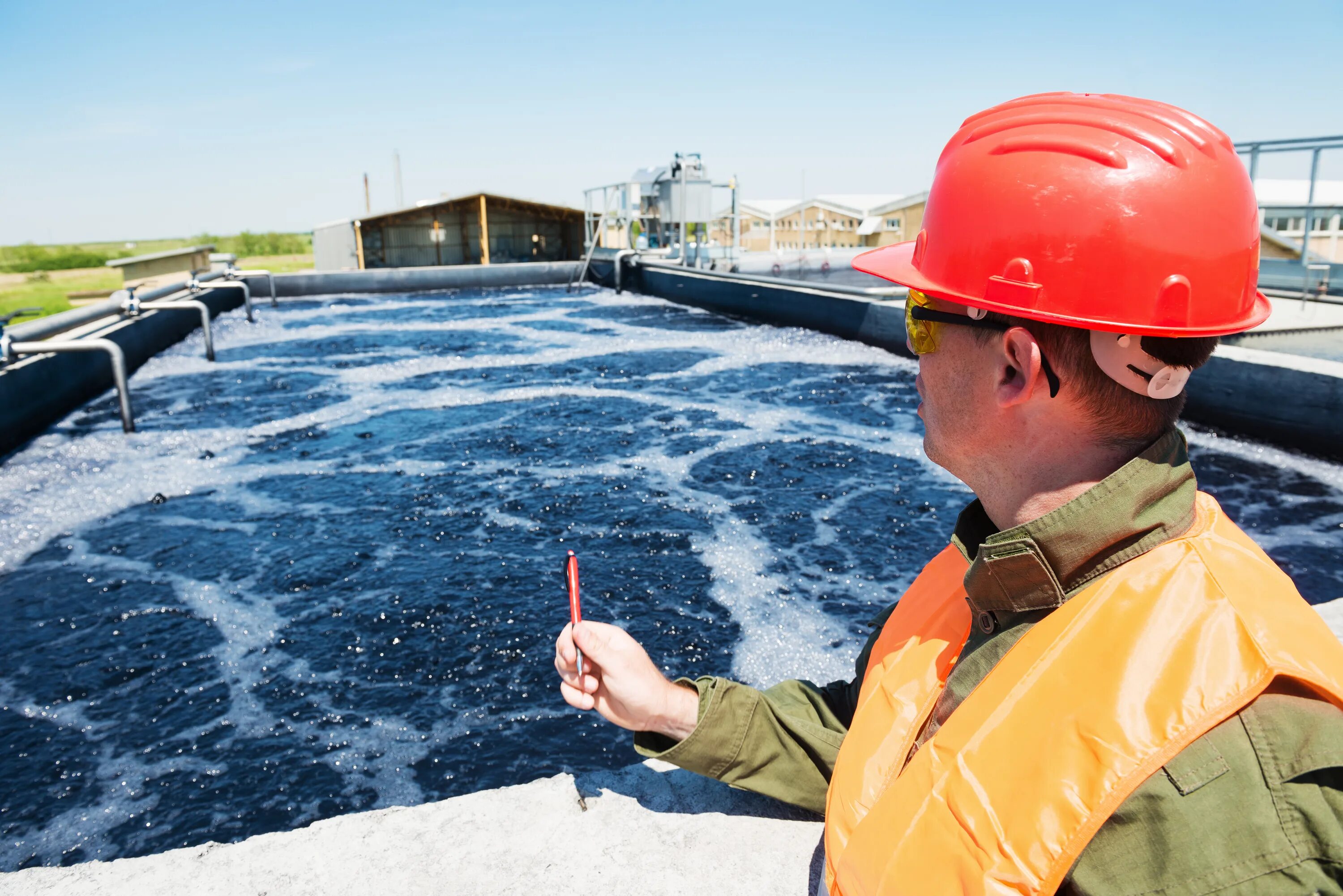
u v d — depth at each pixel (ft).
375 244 97.35
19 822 10.37
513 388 34.68
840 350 40.83
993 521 3.05
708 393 32.96
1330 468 20.74
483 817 4.63
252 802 10.63
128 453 25.88
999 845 2.19
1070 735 2.17
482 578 16.49
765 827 4.51
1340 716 1.96
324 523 19.84
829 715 4.53
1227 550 2.39
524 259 102.22
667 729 4.29
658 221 79.30
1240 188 2.62
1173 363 2.49
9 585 16.85
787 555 17.39
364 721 12.17
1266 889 1.89
